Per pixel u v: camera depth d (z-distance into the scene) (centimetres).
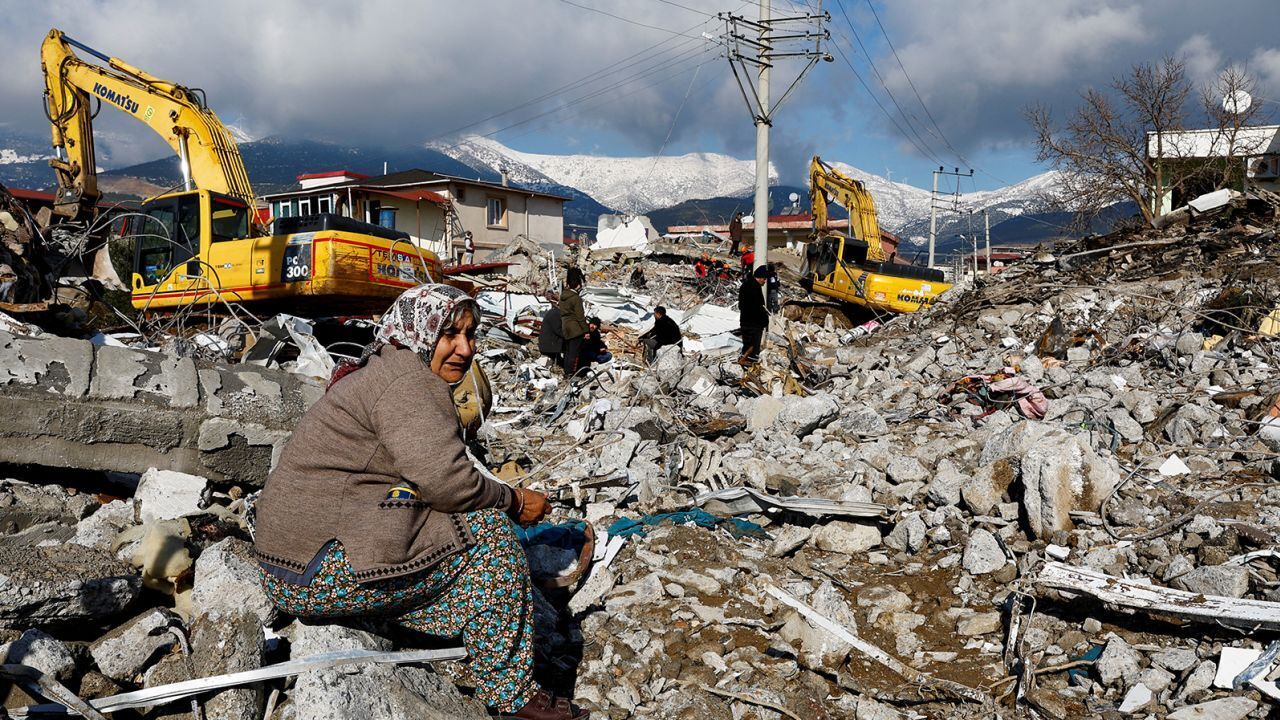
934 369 1115
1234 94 3269
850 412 757
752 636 383
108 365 426
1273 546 397
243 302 1336
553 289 2145
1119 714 310
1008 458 498
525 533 449
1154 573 403
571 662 365
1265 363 872
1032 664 346
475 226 4412
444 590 284
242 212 1447
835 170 3070
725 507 527
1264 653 314
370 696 263
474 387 514
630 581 436
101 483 438
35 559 305
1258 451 580
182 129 1614
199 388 444
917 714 324
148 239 1385
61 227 1652
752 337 1279
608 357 1323
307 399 484
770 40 2425
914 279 2450
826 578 443
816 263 2559
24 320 742
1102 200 3425
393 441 262
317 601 272
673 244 4081
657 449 679
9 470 414
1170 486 513
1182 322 1171
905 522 475
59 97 1670
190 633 294
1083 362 1029
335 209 4047
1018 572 425
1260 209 1739
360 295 1335
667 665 358
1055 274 1773
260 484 463
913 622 395
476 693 296
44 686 255
